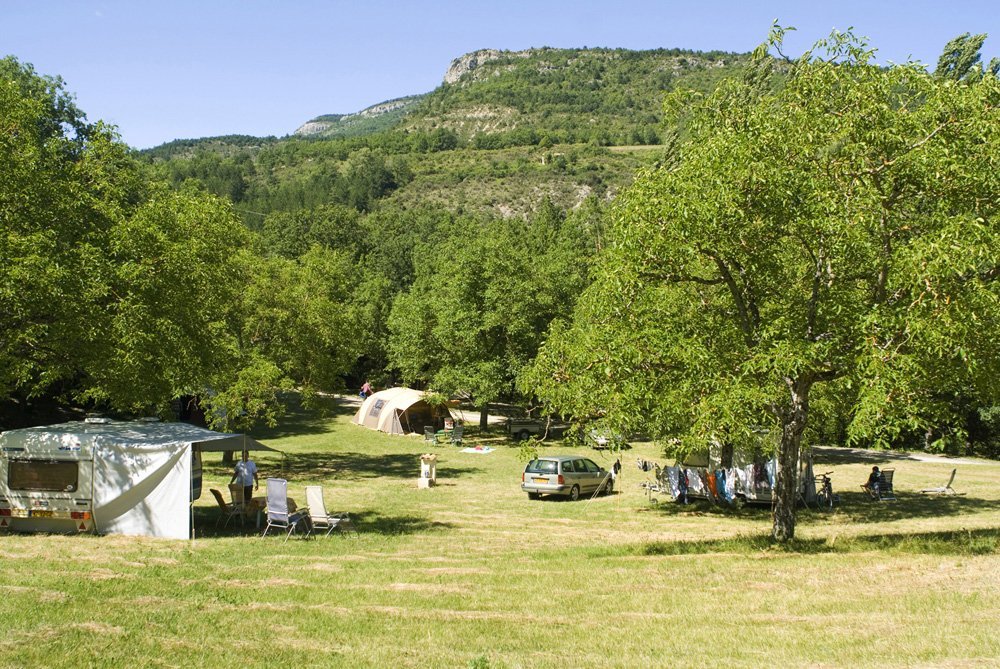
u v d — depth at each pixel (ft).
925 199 42.34
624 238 44.73
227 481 84.12
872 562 40.14
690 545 50.39
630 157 599.98
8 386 62.90
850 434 37.78
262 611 31.83
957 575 35.76
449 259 171.53
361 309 206.18
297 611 31.94
